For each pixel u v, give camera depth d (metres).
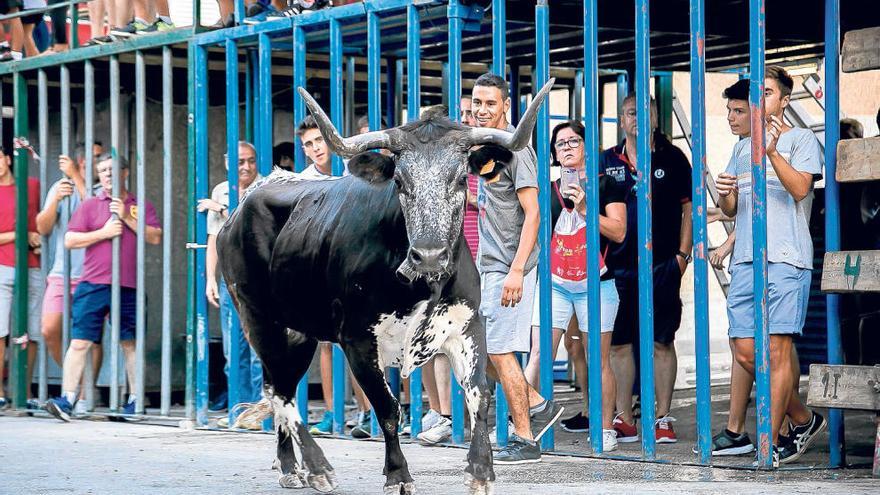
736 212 7.46
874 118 12.91
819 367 6.96
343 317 6.19
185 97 12.12
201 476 7.19
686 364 12.22
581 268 8.45
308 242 6.51
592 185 7.51
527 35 9.79
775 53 10.65
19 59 11.74
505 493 6.25
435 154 5.70
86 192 10.80
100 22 11.45
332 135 5.74
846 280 6.88
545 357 7.75
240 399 10.01
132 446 8.66
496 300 7.46
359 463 7.61
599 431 7.62
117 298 10.53
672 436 8.52
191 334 9.91
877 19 8.30
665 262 8.80
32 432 9.62
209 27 10.02
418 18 8.45
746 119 7.49
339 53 8.96
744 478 6.71
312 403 11.97
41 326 11.31
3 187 11.75
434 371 8.86
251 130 10.72
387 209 5.99
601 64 11.37
